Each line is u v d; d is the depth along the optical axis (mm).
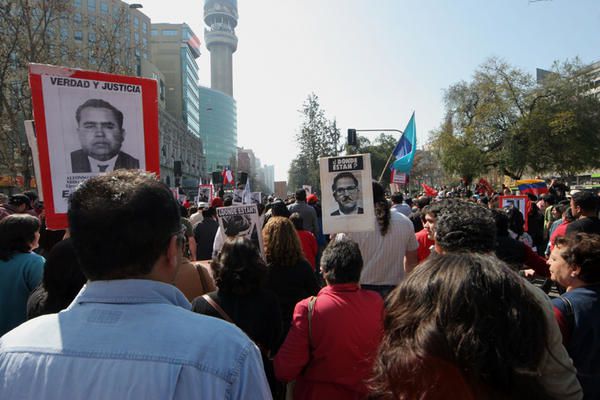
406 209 7938
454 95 33969
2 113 15359
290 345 2391
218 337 1093
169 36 89062
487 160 30438
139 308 1120
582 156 27453
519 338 925
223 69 183750
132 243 1139
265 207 9641
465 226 2348
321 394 2307
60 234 4578
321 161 4113
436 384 942
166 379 999
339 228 4039
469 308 949
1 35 14359
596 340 2160
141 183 1221
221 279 2678
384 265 4039
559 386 1419
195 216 8734
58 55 16453
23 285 3115
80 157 2688
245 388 1054
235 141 158625
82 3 43750
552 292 7105
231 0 185875
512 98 29703
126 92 2801
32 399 1019
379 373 1095
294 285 3611
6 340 1143
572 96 28281
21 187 20344
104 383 1001
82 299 1162
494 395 914
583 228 4215
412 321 1034
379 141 59094
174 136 70500
